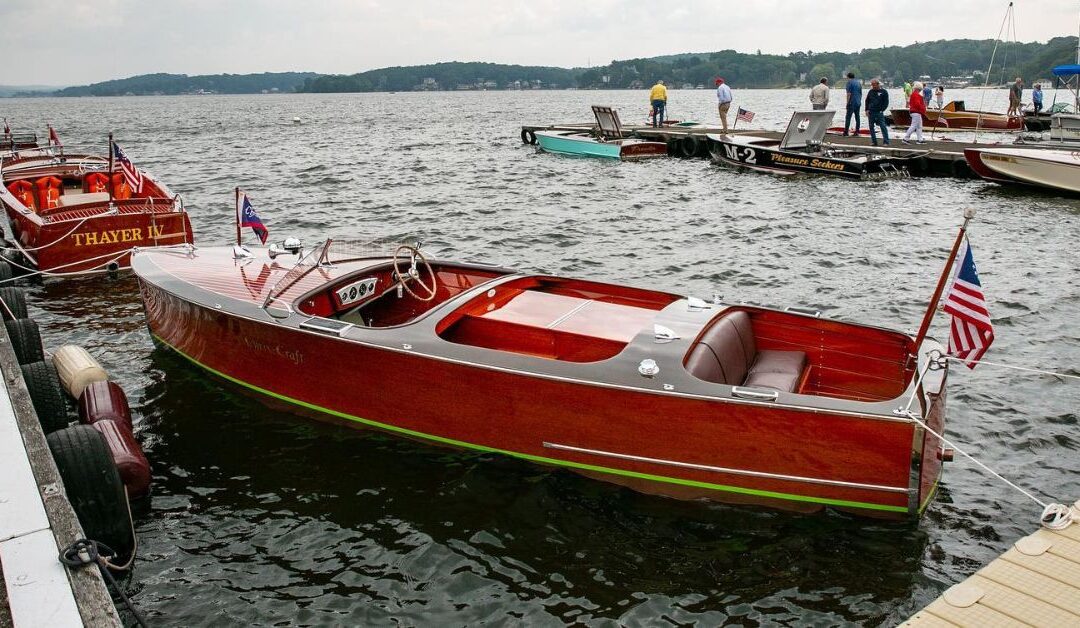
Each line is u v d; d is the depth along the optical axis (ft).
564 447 20.31
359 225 55.11
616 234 50.52
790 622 15.69
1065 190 63.67
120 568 16.35
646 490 20.01
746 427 18.24
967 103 261.44
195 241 50.62
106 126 214.48
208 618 15.92
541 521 19.03
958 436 22.98
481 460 21.65
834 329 21.75
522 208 60.39
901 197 64.08
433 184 74.79
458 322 23.22
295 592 16.69
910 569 17.21
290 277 26.32
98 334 31.42
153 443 22.89
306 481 20.89
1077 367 28.12
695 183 72.49
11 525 12.59
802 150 77.87
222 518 19.27
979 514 19.22
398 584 16.93
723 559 17.63
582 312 23.30
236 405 25.16
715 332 20.88
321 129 179.22
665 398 18.57
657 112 109.70
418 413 21.88
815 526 18.65
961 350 18.04
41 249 38.68
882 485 17.75
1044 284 38.60
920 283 39.14
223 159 104.88
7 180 51.44
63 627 10.54
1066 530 15.64
